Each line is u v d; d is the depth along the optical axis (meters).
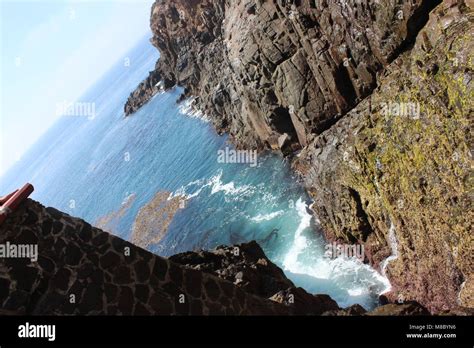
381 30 30.84
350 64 34.94
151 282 8.63
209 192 57.34
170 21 84.38
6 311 7.30
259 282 17.66
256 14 43.03
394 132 26.44
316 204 37.34
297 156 46.81
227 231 47.44
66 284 7.84
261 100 45.56
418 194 24.83
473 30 21.70
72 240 8.16
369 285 30.59
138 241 60.06
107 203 84.12
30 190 7.98
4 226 7.56
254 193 49.78
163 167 76.00
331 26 35.25
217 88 62.56
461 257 22.80
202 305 8.97
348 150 30.59
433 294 25.72
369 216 30.44
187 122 85.94
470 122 20.73
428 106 23.56
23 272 7.54
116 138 129.88
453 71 21.95
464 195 21.69
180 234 53.62
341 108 37.34
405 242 27.22
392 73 30.03
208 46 72.25
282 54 40.94
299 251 38.03
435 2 27.92
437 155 23.17
